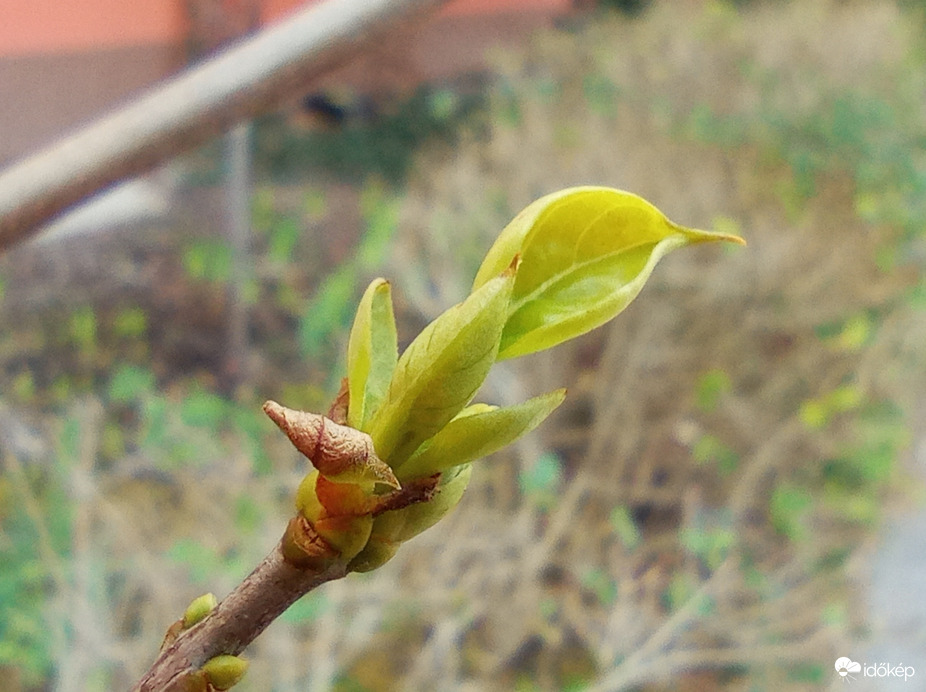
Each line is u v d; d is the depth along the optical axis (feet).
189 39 2.86
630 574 1.72
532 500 1.75
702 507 1.99
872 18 3.19
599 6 4.08
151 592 1.60
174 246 2.85
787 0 3.39
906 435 2.16
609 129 2.69
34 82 2.70
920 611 1.78
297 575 0.30
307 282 2.82
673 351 2.00
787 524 1.92
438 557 1.68
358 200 3.18
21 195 0.63
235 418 2.13
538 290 0.32
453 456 0.29
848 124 2.77
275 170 3.30
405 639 1.75
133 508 1.73
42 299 2.64
